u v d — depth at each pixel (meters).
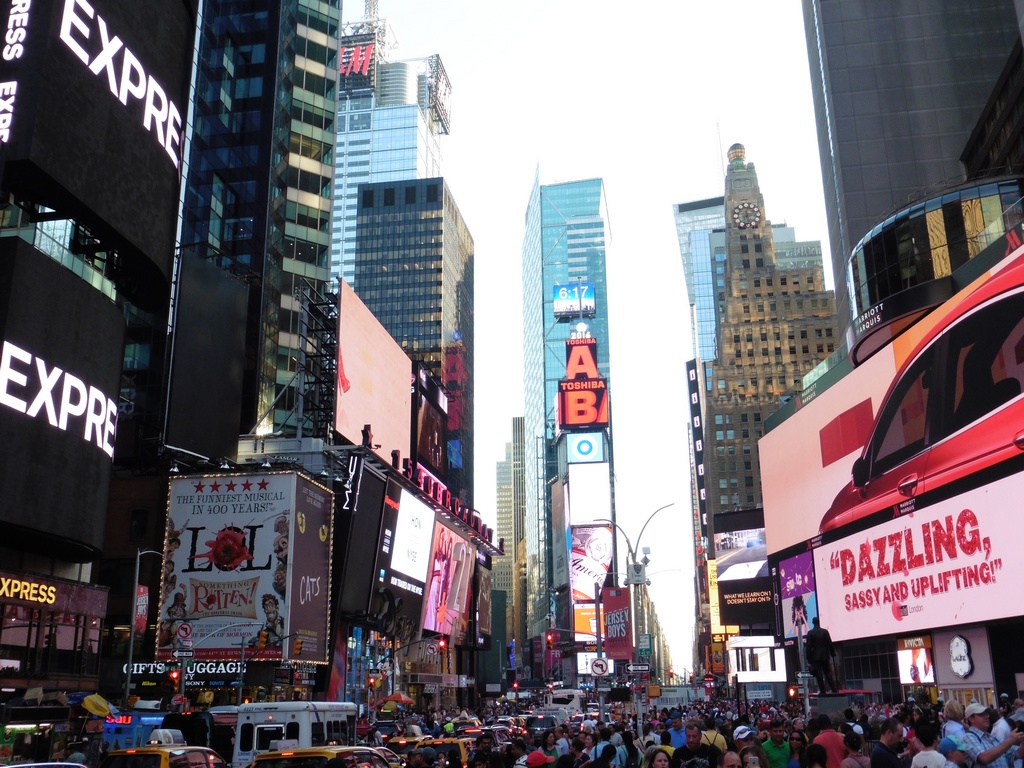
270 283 112.19
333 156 128.12
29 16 50.03
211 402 81.12
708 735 20.30
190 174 107.62
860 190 128.38
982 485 57.34
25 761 33.41
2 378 45.81
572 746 19.72
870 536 74.44
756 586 140.25
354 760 19.58
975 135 116.50
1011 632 56.81
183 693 59.38
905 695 68.56
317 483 81.06
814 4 143.88
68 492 50.09
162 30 61.38
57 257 53.31
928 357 65.19
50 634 49.91
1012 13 132.25
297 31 126.81
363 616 89.00
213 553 74.69
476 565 140.50
